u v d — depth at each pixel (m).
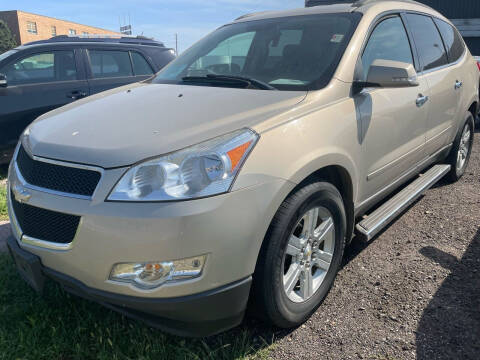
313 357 2.27
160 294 1.96
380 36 3.21
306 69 2.82
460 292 2.77
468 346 2.30
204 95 2.70
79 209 1.99
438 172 4.19
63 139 2.27
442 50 4.26
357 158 2.73
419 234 3.60
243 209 2.00
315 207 2.44
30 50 5.81
